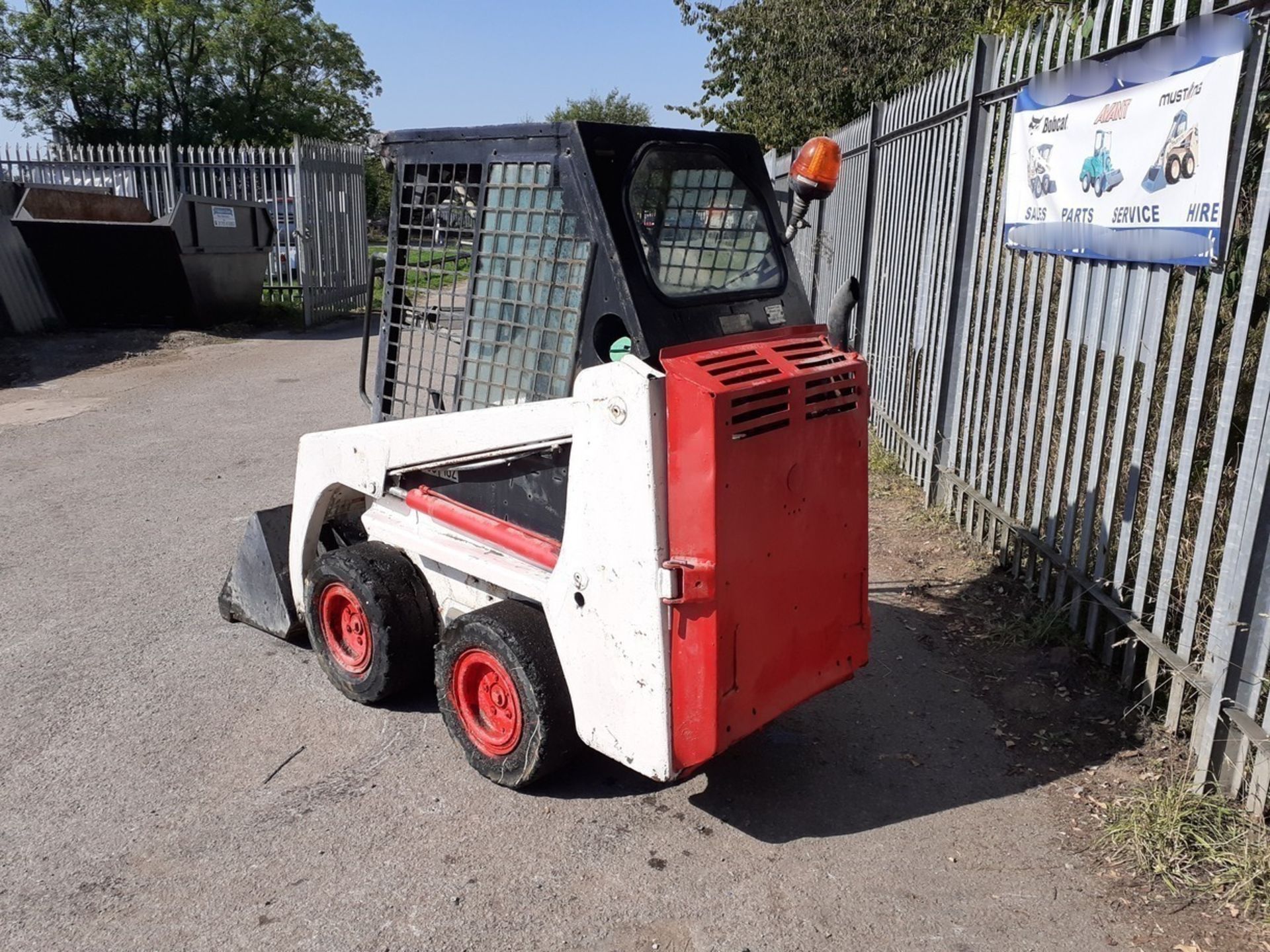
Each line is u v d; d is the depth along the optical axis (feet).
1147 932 9.11
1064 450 14.55
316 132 143.54
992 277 17.19
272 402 33.63
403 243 12.34
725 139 11.35
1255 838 9.94
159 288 44.70
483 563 11.51
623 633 9.87
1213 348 12.35
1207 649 10.94
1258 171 11.83
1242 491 10.12
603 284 10.00
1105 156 12.89
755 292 11.22
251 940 9.30
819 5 54.85
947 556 18.10
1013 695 13.46
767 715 10.26
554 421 10.20
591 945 9.19
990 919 9.39
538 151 10.41
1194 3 12.98
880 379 25.16
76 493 23.59
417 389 12.59
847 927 9.35
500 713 11.47
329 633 13.87
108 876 10.21
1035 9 27.81
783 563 10.13
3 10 122.83
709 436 9.06
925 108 20.94
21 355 40.52
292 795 11.60
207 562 19.11
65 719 13.32
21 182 50.65
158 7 121.29
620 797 11.53
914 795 11.45
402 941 9.26
